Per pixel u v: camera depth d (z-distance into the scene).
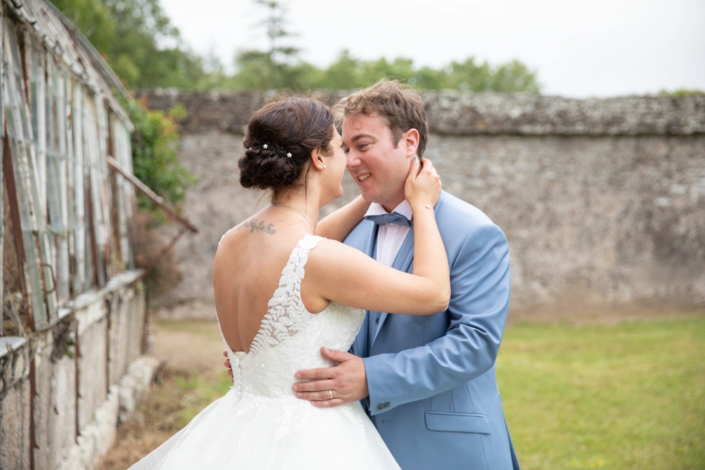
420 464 1.77
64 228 3.37
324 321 1.60
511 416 4.89
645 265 9.95
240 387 1.71
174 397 5.29
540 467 3.84
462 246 1.76
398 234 1.98
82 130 4.01
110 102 4.94
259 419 1.59
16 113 2.63
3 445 2.22
